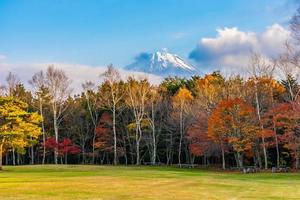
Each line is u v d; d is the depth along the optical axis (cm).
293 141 5588
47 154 8838
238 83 6912
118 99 7825
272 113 5722
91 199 2103
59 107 8544
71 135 8625
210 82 7912
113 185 2994
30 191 2488
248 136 5741
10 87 8412
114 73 8275
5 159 9231
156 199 2147
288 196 2356
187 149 7931
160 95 8175
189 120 7206
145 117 7956
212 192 2575
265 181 3678
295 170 5581
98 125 8200
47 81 8325
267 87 6353
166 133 7906
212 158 8288
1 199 2078
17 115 5650
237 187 2977
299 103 5409
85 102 8681
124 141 8019
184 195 2369
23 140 5844
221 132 5888
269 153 6775
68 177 3978
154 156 7569
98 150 8038
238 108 5778
